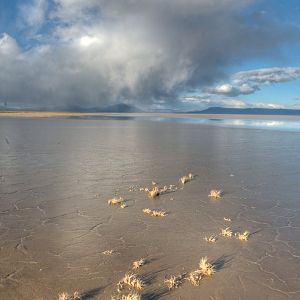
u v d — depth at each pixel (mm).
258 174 18719
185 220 11555
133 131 46250
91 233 10375
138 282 7535
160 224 11148
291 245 9719
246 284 7707
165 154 25141
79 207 12750
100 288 7461
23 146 28359
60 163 20938
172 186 15898
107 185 15945
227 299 7141
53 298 7078
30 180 16594
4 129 45938
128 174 18281
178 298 7141
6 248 9320
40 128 49000
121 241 9836
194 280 7730
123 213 12156
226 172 19203
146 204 13227
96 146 29062
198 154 25406
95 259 8750
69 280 7766
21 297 7109
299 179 17625
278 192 15148
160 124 66562
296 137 39438
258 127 59750
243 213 12352
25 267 8320
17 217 11641
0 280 7738
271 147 29812
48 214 11961
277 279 7938
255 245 9680
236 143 32594
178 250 9312
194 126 60688
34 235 10180
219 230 10734
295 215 12195
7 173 18000
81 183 16203
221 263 8633
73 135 38844
